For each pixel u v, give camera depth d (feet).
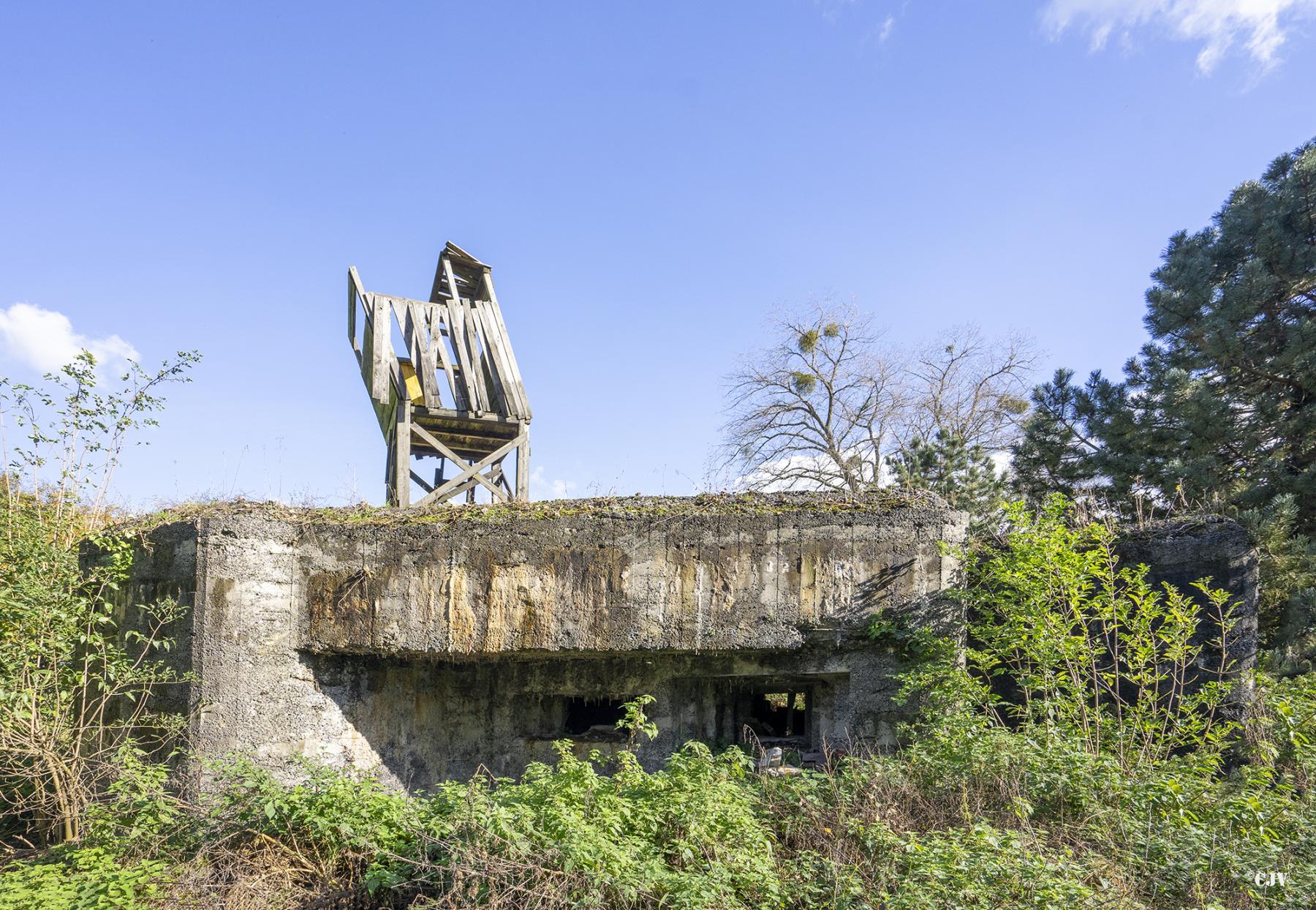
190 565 25.32
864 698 24.53
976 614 25.44
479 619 25.95
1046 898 14.55
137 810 20.84
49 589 23.41
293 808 19.54
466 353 41.78
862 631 24.40
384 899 17.94
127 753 22.47
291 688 25.99
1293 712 21.59
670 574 25.41
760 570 25.11
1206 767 20.07
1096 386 46.55
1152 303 45.85
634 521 25.84
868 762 21.67
